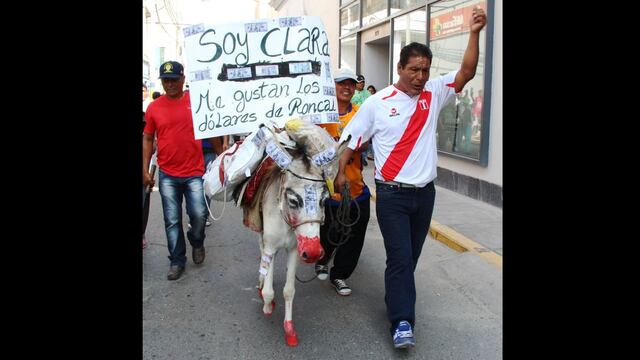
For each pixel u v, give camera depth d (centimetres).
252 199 373
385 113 348
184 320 407
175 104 478
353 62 1432
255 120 388
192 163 489
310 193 315
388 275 353
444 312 422
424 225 370
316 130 321
